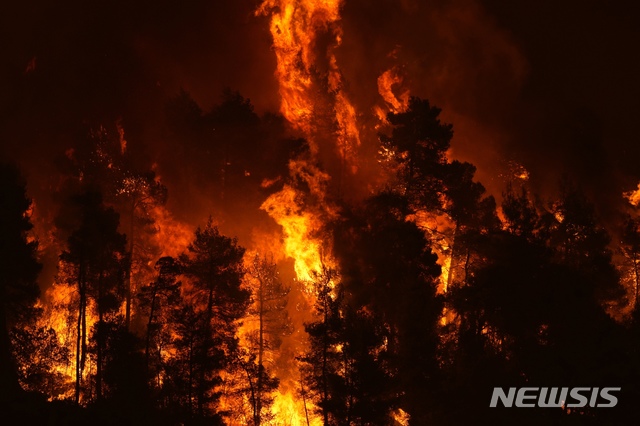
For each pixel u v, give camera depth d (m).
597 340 36.12
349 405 38.88
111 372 39.38
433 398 38.31
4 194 38.69
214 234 44.06
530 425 35.19
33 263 38.91
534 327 39.50
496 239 42.59
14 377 37.53
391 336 42.25
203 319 41.78
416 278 42.47
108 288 43.22
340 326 40.28
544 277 40.59
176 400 40.34
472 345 39.38
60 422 36.03
